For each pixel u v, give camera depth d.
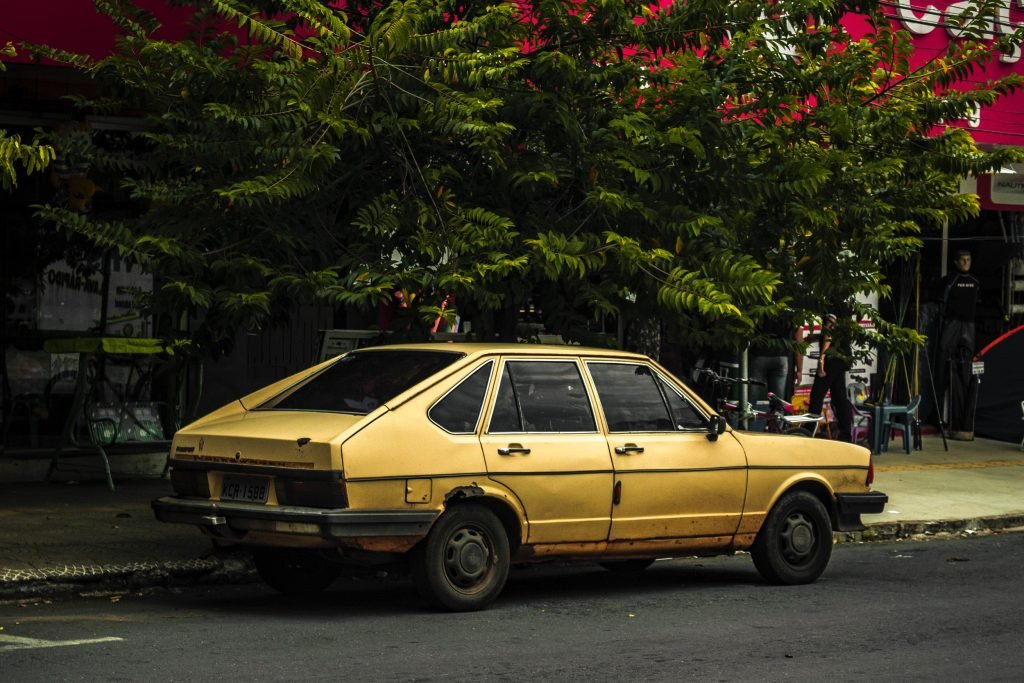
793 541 9.55
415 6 8.69
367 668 6.43
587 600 8.73
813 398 16.48
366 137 9.17
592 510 8.44
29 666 6.33
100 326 13.81
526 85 9.97
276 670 6.34
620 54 10.27
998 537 12.87
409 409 7.81
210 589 9.02
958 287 20.08
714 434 9.07
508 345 8.60
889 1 17.19
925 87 11.30
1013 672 6.77
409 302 9.89
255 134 9.20
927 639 7.59
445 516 7.88
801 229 10.64
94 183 13.44
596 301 9.56
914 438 19.14
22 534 9.98
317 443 7.44
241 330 13.50
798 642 7.41
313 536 7.43
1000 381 20.41
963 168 11.21
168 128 9.47
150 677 6.13
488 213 9.26
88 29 11.77
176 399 13.66
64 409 13.63
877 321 11.15
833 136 10.70
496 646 7.06
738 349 10.45
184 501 7.93
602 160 9.71
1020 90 18.38
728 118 10.55
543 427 8.37
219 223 9.42
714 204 10.34
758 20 10.09
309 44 10.33
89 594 8.60
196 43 10.30
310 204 9.66
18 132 12.90
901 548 11.97
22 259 13.39
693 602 8.73
